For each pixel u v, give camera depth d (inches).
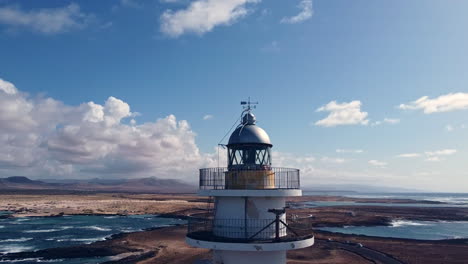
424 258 1996.8
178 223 3523.6
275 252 468.8
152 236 2613.2
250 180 476.4
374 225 3523.6
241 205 471.8
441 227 3479.3
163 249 2160.4
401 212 4955.7
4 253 2069.4
